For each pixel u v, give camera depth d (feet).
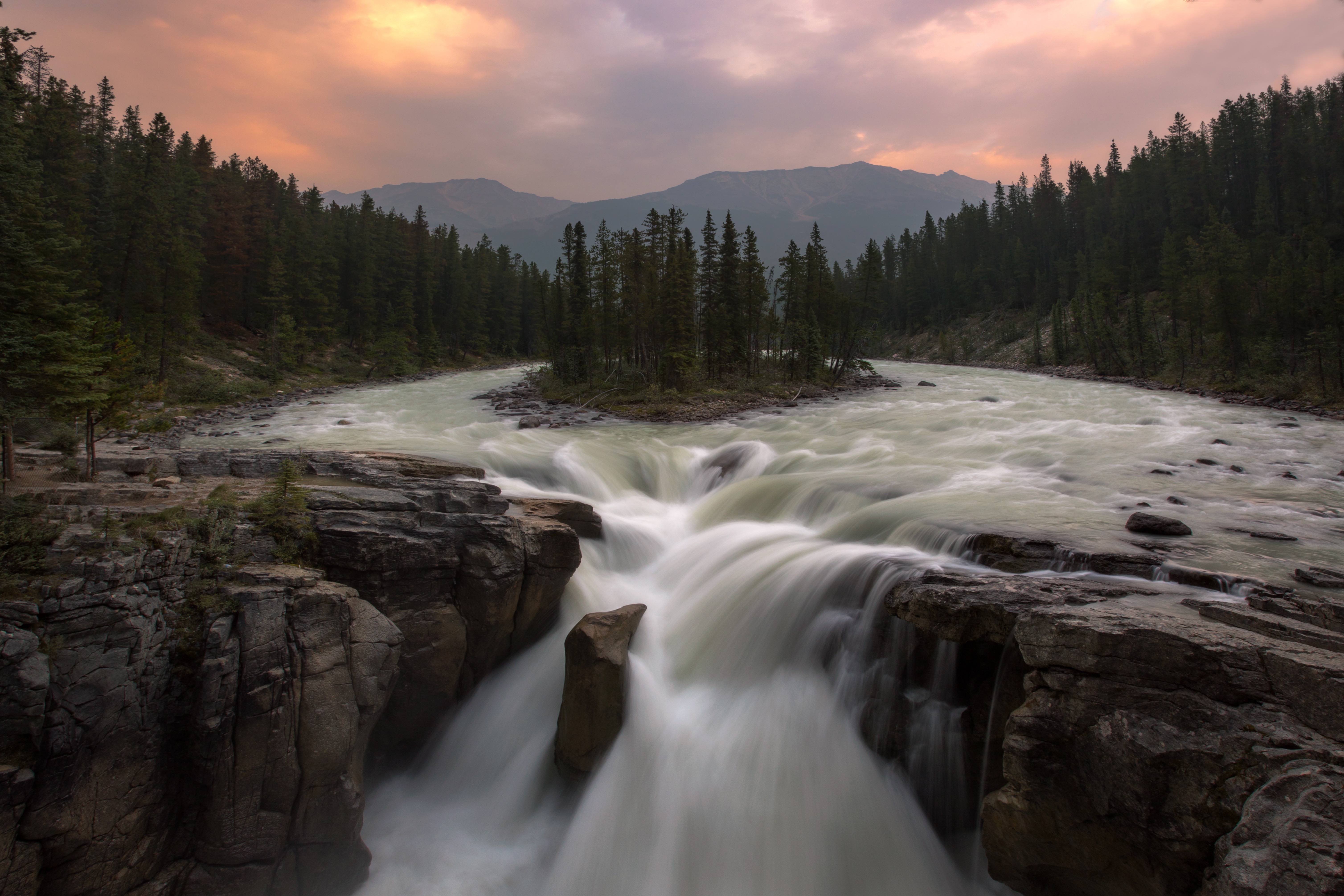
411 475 58.39
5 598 26.25
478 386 224.12
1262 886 19.80
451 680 40.91
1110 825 25.17
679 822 35.24
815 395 199.41
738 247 225.56
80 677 26.91
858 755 37.99
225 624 30.19
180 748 30.09
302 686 31.22
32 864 25.44
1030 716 27.63
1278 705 23.00
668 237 217.15
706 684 43.11
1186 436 105.91
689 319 196.24
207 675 29.22
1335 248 296.51
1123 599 33.14
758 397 191.42
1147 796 24.12
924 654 36.94
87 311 55.72
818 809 35.68
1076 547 44.24
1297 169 331.98
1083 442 100.32
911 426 126.31
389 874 34.83
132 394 48.60
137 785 28.17
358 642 33.55
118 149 242.58
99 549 29.25
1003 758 28.22
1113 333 292.20
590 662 37.55
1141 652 25.84
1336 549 46.98
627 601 51.62
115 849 27.27
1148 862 24.17
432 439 106.11
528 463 82.28
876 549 49.88
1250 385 187.93
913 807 35.78
